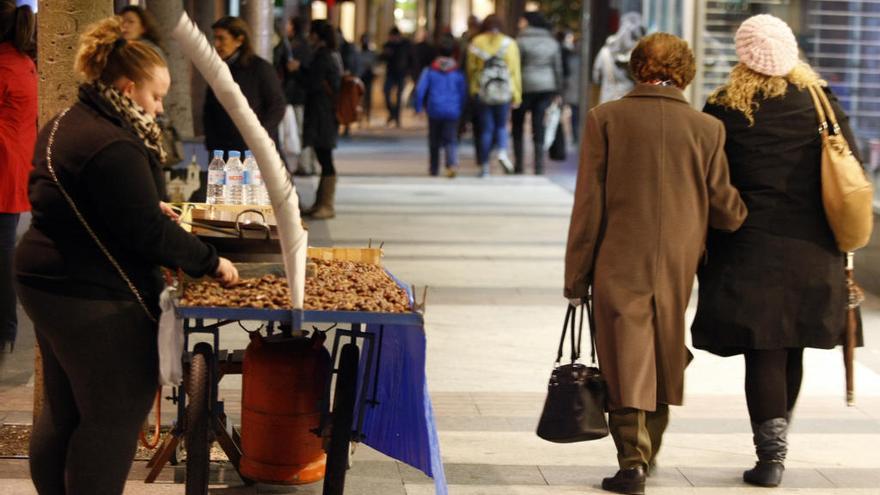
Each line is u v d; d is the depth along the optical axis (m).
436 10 69.06
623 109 9.38
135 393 7.58
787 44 9.57
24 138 11.91
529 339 14.60
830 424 11.65
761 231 9.55
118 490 7.69
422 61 54.22
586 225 9.39
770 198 9.56
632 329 9.21
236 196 10.46
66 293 7.35
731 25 21.81
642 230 9.27
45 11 9.73
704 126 9.34
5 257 12.16
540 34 31.59
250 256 8.46
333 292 8.23
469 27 37.28
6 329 12.31
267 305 7.75
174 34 7.12
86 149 7.20
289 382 9.15
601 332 9.38
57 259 7.34
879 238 17.91
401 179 30.64
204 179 15.41
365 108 50.22
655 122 9.30
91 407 7.53
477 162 32.66
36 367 9.88
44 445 7.95
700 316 9.69
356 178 30.50
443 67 30.92
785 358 9.84
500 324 15.32
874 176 18.86
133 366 7.53
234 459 9.48
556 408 9.28
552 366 13.42
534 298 16.94
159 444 10.17
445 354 13.78
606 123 9.38
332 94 23.00
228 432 9.79
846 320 9.84
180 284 8.14
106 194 7.20
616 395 9.27
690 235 9.32
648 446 9.55
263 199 10.63
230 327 14.45
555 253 20.52
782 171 9.55
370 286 8.48
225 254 8.43
